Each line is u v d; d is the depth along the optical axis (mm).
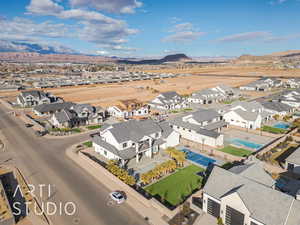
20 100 89438
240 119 59375
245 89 124250
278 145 44312
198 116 53812
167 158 40656
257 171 28375
